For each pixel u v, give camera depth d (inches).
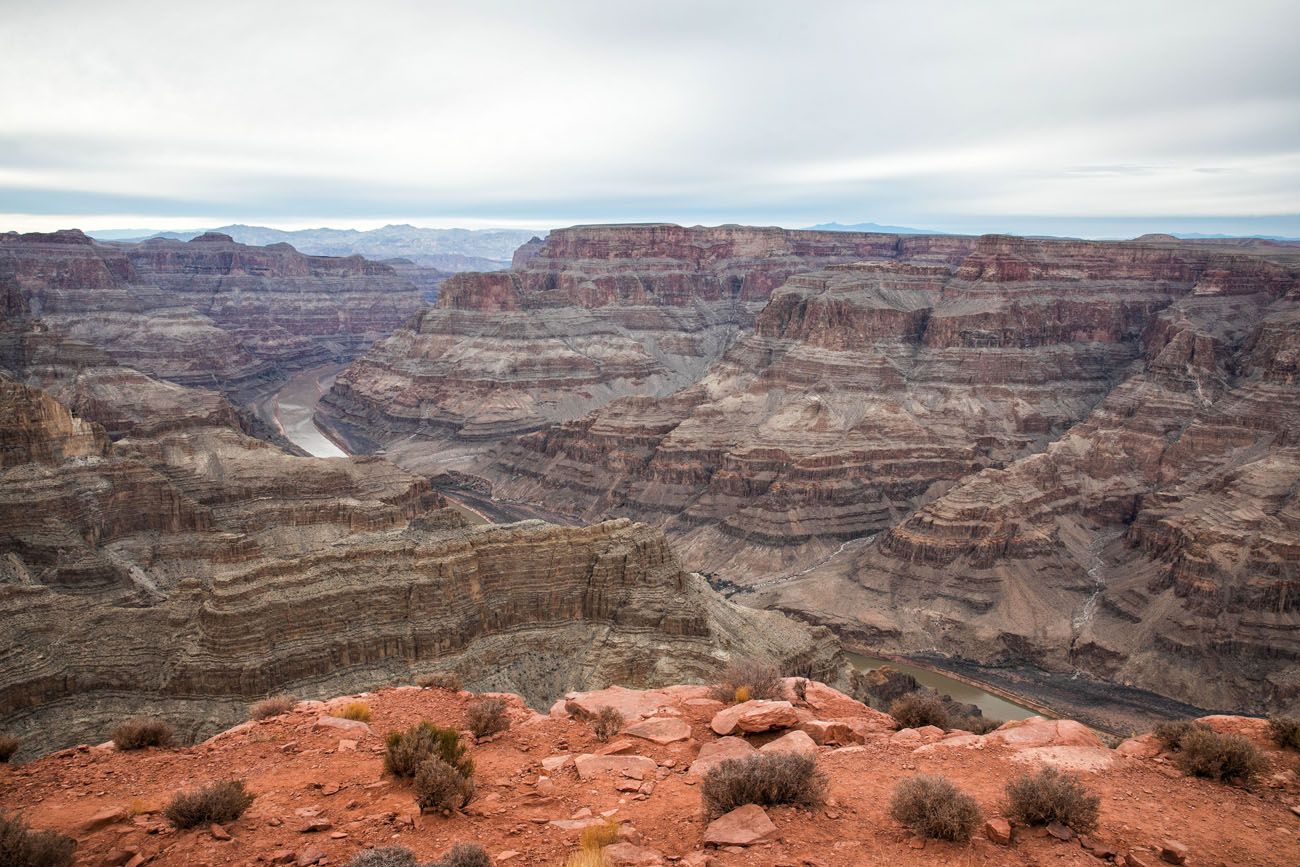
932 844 853.2
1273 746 1143.6
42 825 906.7
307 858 828.6
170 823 911.7
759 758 954.7
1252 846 861.2
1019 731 1203.2
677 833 891.4
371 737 1261.1
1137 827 898.1
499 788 1039.6
